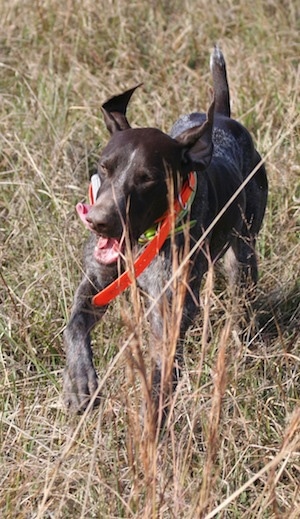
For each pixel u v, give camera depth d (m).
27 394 9.82
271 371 10.10
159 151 9.16
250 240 11.11
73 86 15.80
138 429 7.82
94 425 8.89
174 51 17.34
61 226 11.92
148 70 16.75
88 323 9.57
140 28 18.00
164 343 7.71
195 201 9.86
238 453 9.09
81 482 8.73
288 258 12.05
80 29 17.64
